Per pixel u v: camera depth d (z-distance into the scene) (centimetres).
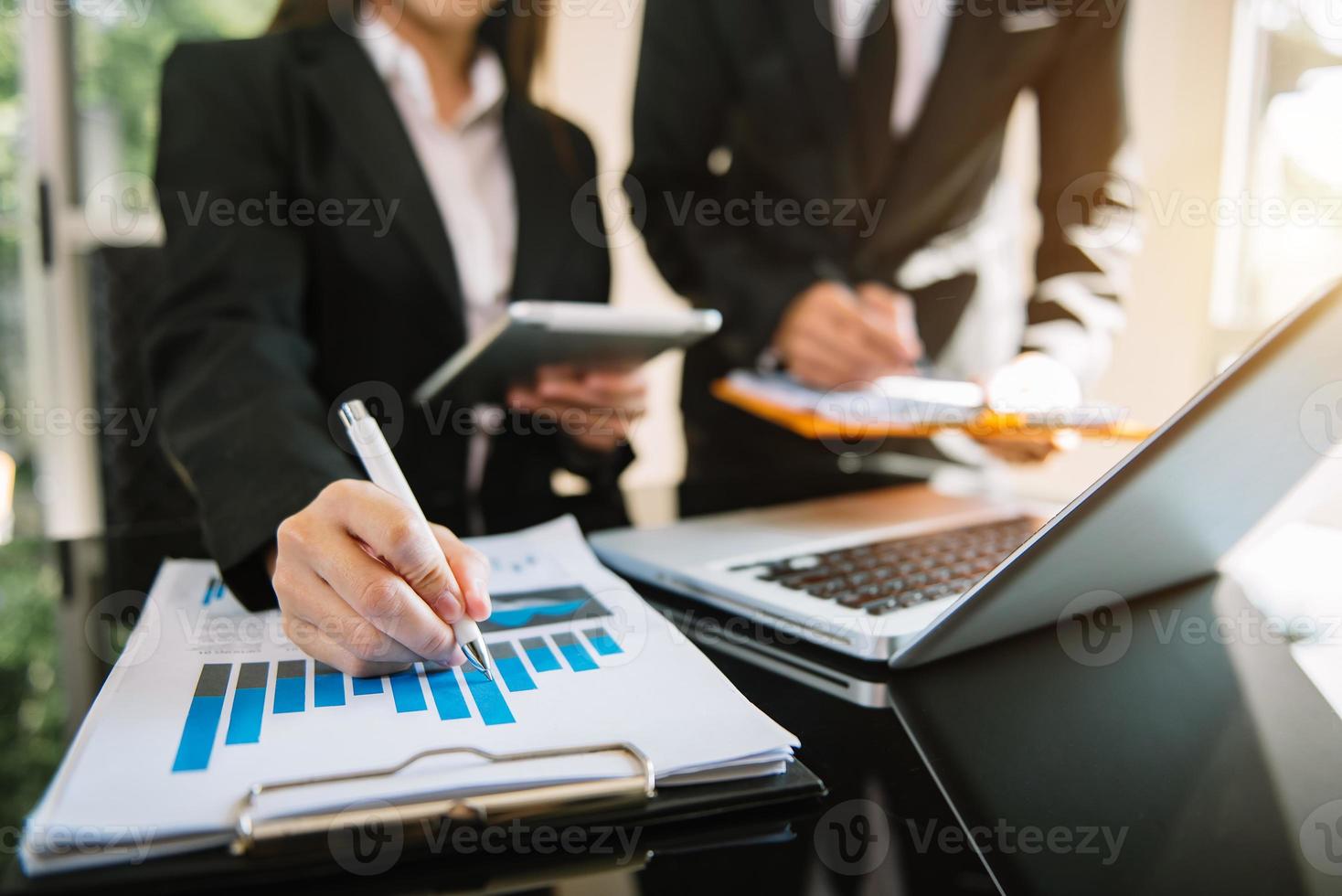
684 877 23
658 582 52
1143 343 156
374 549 34
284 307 85
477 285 109
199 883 22
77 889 22
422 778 26
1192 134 152
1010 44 111
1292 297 146
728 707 32
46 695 36
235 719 30
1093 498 33
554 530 59
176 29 154
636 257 168
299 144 94
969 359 125
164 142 89
